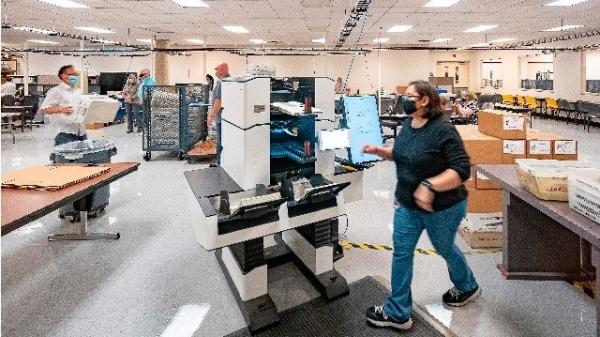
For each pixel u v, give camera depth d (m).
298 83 2.70
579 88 13.85
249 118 2.17
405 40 16.05
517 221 2.51
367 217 4.13
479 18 9.90
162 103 7.01
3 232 1.75
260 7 8.52
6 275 2.82
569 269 2.53
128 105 10.55
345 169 2.78
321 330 2.19
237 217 1.99
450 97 11.56
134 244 3.38
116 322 2.27
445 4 8.16
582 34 12.95
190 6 8.42
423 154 1.88
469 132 3.84
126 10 8.93
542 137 3.41
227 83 2.45
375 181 5.68
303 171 2.48
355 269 2.92
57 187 2.40
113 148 4.07
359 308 2.39
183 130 7.07
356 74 19.22
